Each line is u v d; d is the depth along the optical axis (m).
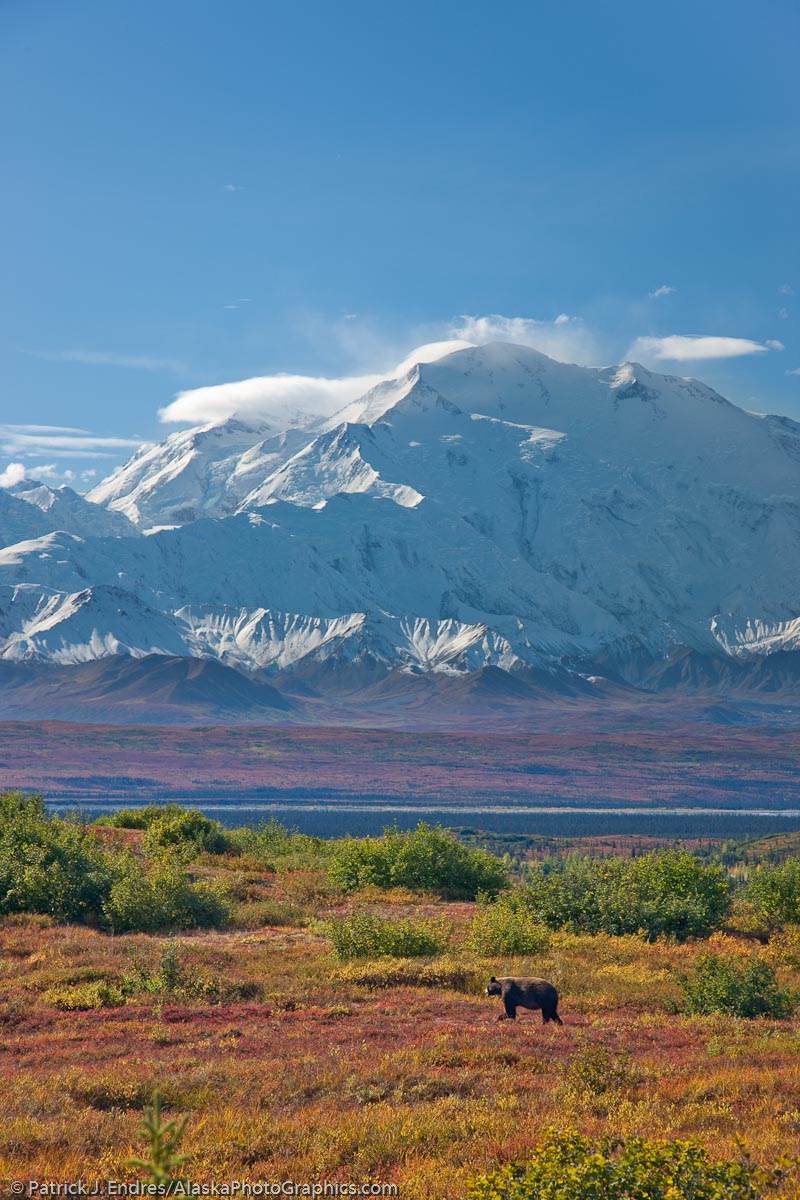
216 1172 48.16
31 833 149.62
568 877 149.50
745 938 142.12
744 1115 57.31
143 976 94.81
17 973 97.62
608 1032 81.12
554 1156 43.09
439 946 115.56
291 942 119.38
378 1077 63.91
